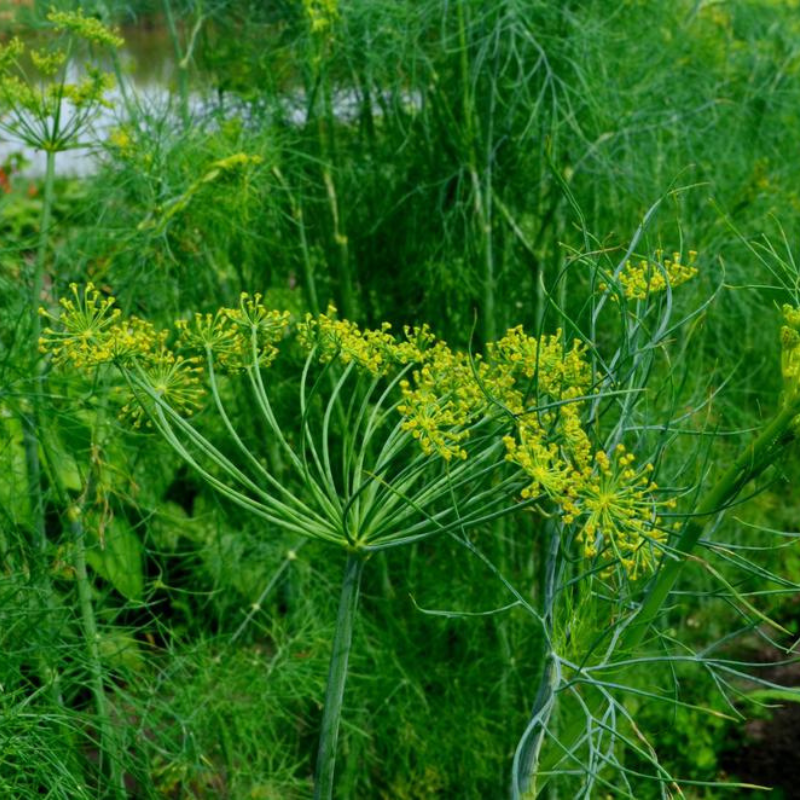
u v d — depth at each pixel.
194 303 2.60
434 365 1.31
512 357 1.26
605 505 1.10
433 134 2.57
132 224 2.50
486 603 2.54
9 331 2.12
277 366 2.69
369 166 2.71
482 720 2.53
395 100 2.57
